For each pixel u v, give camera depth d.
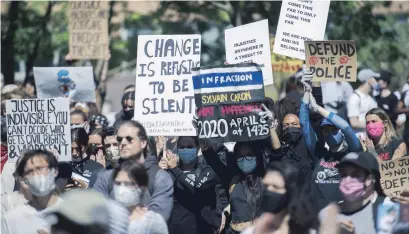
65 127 12.44
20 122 12.59
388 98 19.11
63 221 5.04
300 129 12.00
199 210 11.97
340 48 12.38
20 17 27.92
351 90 20.06
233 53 13.28
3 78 25.78
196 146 12.16
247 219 11.37
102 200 5.14
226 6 28.55
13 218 10.22
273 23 27.84
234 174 11.81
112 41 33.53
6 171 12.41
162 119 12.62
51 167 10.42
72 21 18.30
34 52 28.00
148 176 10.45
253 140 11.91
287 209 8.10
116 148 12.65
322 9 13.27
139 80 12.73
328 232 8.15
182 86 12.66
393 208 9.01
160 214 10.50
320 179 11.34
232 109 11.97
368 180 9.09
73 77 17.55
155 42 12.73
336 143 11.41
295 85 18.14
